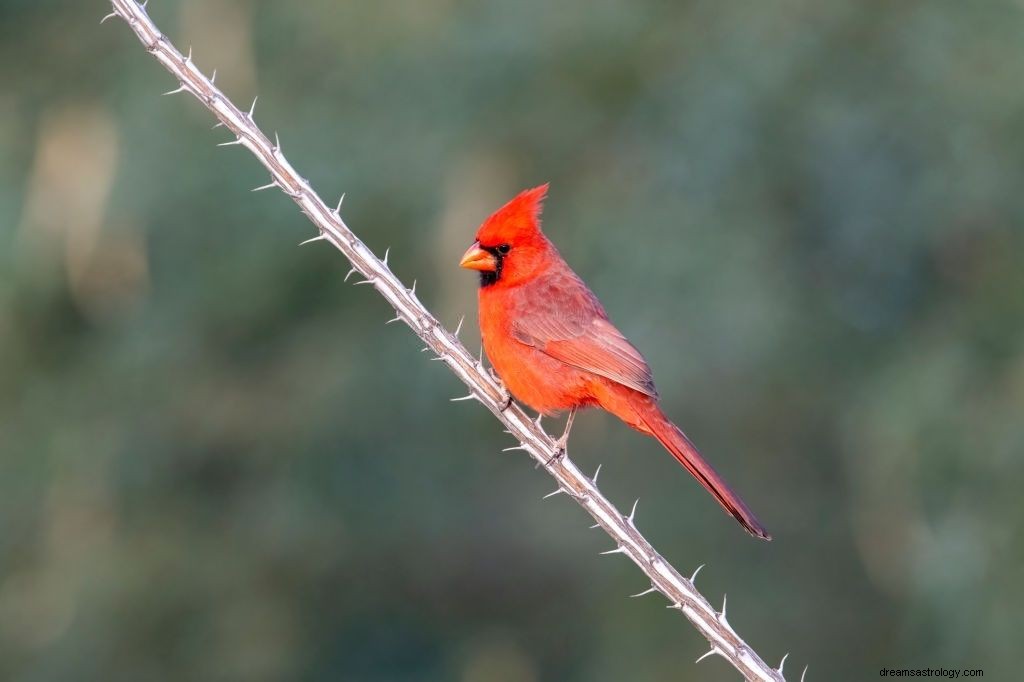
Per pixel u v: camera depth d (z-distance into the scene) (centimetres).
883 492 1197
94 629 1391
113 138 1355
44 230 1341
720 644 616
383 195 1308
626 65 1299
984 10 1290
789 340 1285
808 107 1274
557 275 812
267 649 1406
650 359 1252
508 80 1298
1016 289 1227
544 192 816
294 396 1385
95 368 1432
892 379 1237
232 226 1334
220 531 1427
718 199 1274
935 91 1272
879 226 1315
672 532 1398
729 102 1273
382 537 1461
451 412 1373
